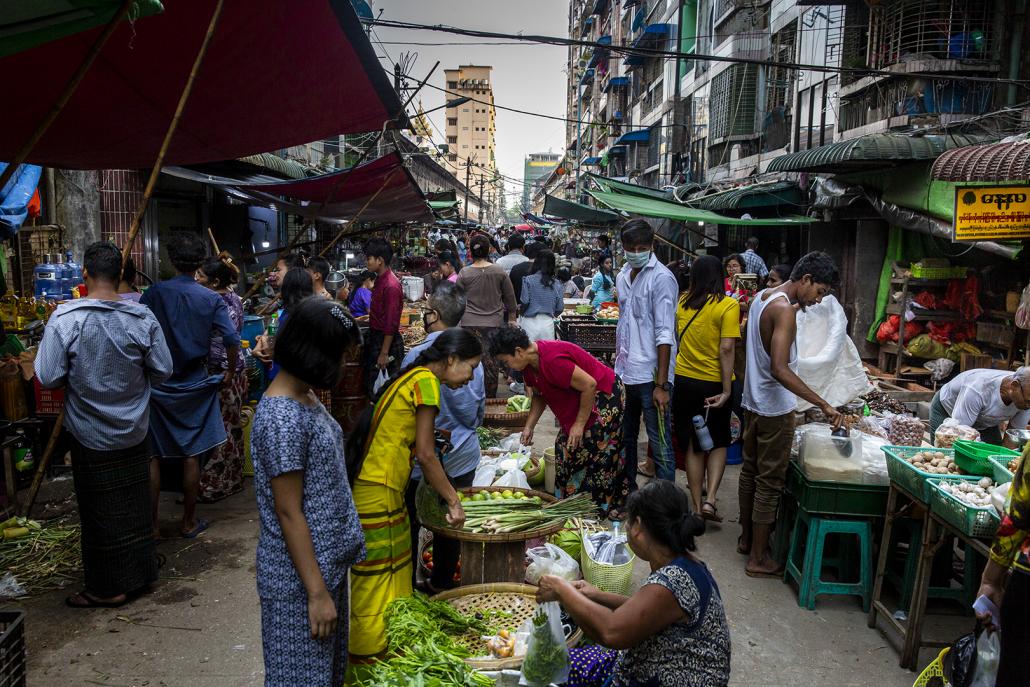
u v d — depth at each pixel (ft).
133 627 12.50
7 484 16.67
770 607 13.60
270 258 51.21
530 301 27.96
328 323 7.39
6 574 14.15
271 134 19.49
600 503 16.51
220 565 14.98
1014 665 8.16
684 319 17.03
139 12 9.66
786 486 14.76
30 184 21.33
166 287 15.47
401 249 66.44
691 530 7.55
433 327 13.57
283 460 7.25
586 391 15.39
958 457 11.92
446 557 12.72
